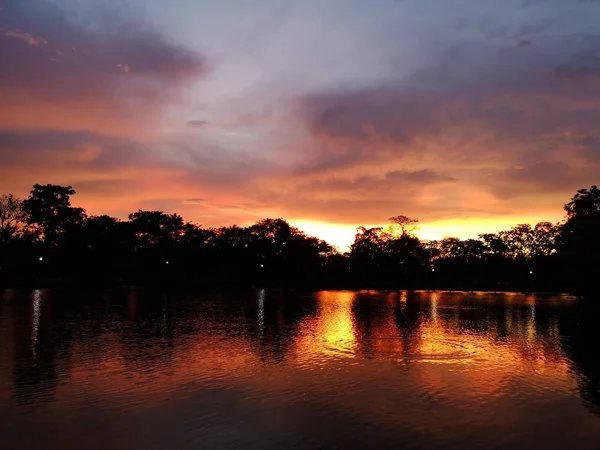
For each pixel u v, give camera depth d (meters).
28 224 97.81
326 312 43.38
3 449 11.02
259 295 70.56
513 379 17.61
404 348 23.80
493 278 124.31
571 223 67.19
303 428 12.41
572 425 12.78
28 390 15.68
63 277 104.25
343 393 15.59
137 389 15.87
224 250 119.75
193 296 64.75
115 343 24.64
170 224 113.94
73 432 12.07
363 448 11.16
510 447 11.32
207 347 23.66
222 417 13.20
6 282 91.31
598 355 22.28
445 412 13.77
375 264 123.25
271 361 20.39
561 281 88.88
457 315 41.31
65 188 103.75
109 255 101.75
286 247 121.38
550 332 30.31
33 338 26.12
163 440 11.58
